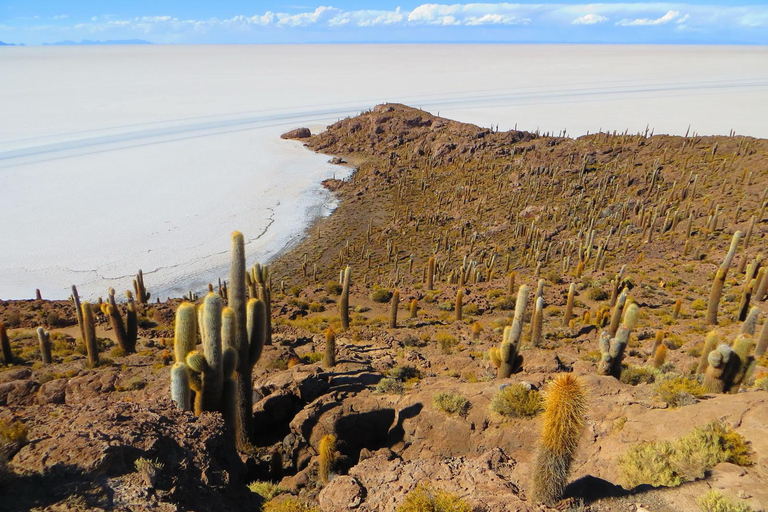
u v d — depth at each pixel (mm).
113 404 10562
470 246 65062
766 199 54125
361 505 9117
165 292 56531
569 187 76812
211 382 12156
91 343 22844
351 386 16453
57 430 9023
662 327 28328
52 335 30688
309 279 58250
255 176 115188
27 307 37844
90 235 76250
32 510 6758
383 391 15539
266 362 20734
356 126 139875
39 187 105562
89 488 7270
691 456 9250
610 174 77438
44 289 56750
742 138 77312
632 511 7902
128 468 7969
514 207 75812
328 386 16922
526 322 30969
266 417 16031
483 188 87562
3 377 20969
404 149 123062
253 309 14625
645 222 56219
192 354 12000
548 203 73562
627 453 9953
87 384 18984
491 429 12469
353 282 55062
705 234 49406
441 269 52750
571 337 26594
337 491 9570
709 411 10805
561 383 7996
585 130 199750
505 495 8453
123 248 70938
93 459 7754
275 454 13930
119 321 25641
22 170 122500
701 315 30359
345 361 20516
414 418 13469
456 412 13055
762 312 28672
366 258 65438
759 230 46688
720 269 27484
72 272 62125
